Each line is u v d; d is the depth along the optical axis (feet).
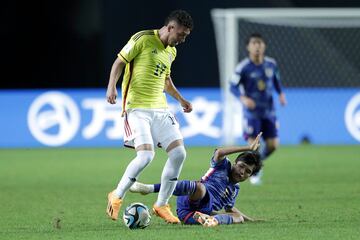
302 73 283.59
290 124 260.62
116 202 98.58
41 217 112.98
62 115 255.70
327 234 93.30
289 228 98.07
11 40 310.04
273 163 204.13
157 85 101.24
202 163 199.93
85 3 308.60
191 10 293.43
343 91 260.42
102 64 306.76
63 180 167.84
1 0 306.96
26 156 226.99
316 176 172.96
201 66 294.87
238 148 101.19
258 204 127.24
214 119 257.14
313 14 245.24
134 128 99.04
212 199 100.12
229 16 239.71
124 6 293.43
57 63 311.68
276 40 283.38
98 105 256.52
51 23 309.83
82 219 110.22
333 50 282.77
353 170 185.37
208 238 89.97
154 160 215.72
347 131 259.80
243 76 168.55
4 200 135.13
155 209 101.65
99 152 238.07
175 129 100.63
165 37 100.42
